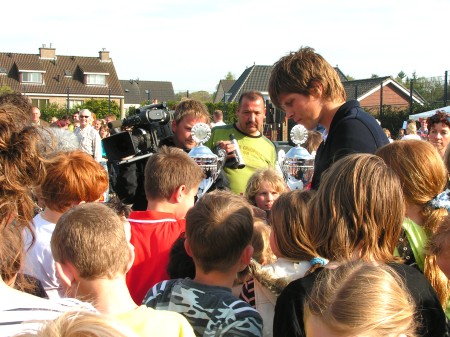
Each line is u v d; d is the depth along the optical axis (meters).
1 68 49.44
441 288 2.19
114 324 1.00
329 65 2.89
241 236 2.27
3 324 1.31
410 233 2.30
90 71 51.19
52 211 2.72
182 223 2.84
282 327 1.87
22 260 1.53
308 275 1.96
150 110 4.03
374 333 1.41
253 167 4.56
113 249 1.96
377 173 1.99
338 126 2.77
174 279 2.39
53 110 36.97
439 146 6.08
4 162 1.43
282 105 2.97
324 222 2.01
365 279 1.51
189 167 2.93
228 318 2.10
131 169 3.88
